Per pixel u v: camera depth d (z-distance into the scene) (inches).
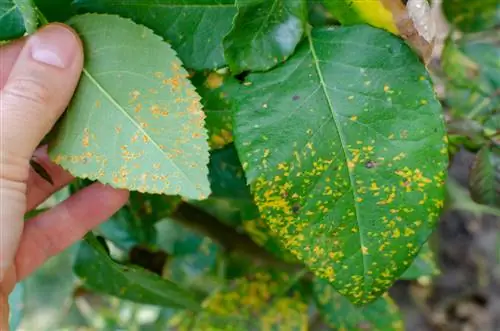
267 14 10.3
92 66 10.7
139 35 10.6
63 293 21.7
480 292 18.6
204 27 10.8
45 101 10.6
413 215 10.4
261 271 15.1
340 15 10.7
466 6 12.3
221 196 13.7
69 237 13.2
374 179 10.3
